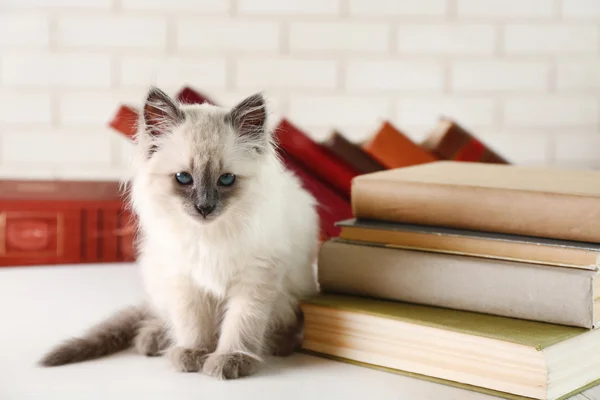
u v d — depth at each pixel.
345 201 1.45
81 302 1.25
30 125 1.93
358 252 1.11
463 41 1.98
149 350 1.11
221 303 1.12
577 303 1.01
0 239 1.46
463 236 1.07
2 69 1.90
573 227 1.03
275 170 1.13
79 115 1.94
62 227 1.47
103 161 1.96
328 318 1.09
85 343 1.09
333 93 1.97
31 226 1.46
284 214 1.13
